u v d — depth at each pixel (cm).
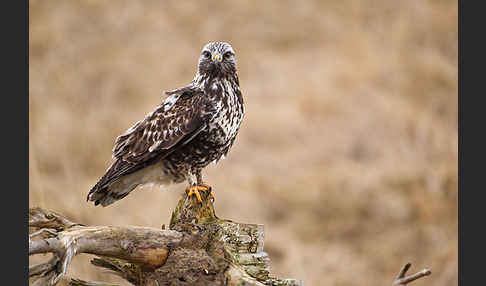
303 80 2061
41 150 1473
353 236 1422
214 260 692
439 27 2405
